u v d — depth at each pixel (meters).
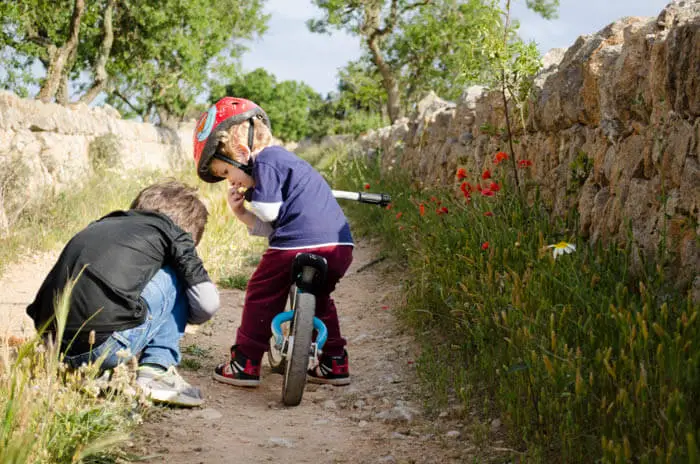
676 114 3.22
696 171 3.01
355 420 3.47
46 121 11.55
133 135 18.30
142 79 24.45
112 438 2.53
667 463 2.13
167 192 3.66
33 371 3.06
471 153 6.84
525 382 3.15
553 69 5.29
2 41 18.45
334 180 14.77
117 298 3.27
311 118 65.38
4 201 8.43
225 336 5.06
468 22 29.39
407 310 5.23
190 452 2.95
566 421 2.71
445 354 4.18
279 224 3.78
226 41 26.69
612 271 3.48
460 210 5.71
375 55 31.91
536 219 4.61
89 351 3.28
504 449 2.85
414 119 10.89
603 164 4.03
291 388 3.58
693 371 2.31
